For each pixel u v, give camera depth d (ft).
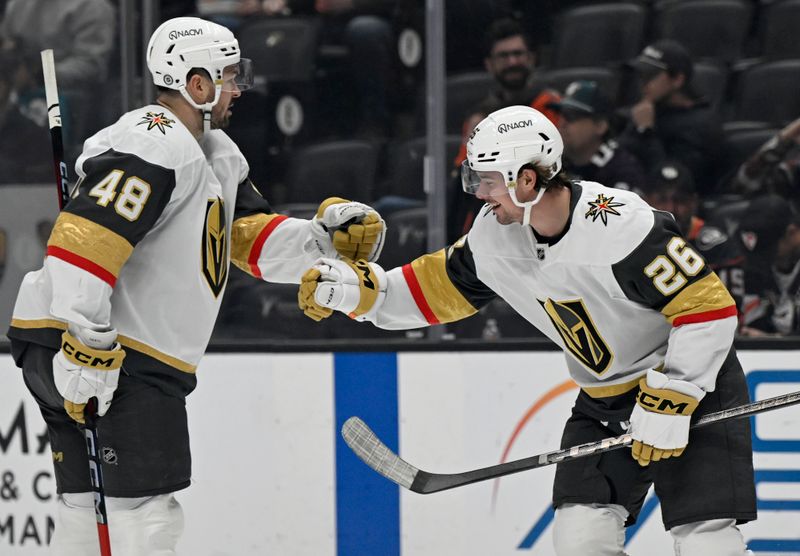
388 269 46.70
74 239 30.73
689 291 30.60
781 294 44.65
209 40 33.35
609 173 47.01
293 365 44.45
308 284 34.45
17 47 47.06
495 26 46.75
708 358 30.71
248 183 37.96
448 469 44.04
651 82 47.01
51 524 45.11
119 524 32.91
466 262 34.19
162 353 32.94
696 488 31.76
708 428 32.12
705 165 46.68
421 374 44.06
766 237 45.06
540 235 31.55
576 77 47.57
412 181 46.52
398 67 46.70
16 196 47.29
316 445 44.42
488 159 30.48
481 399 43.78
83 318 30.63
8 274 47.16
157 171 31.42
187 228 32.68
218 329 46.62
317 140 47.78
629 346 32.48
